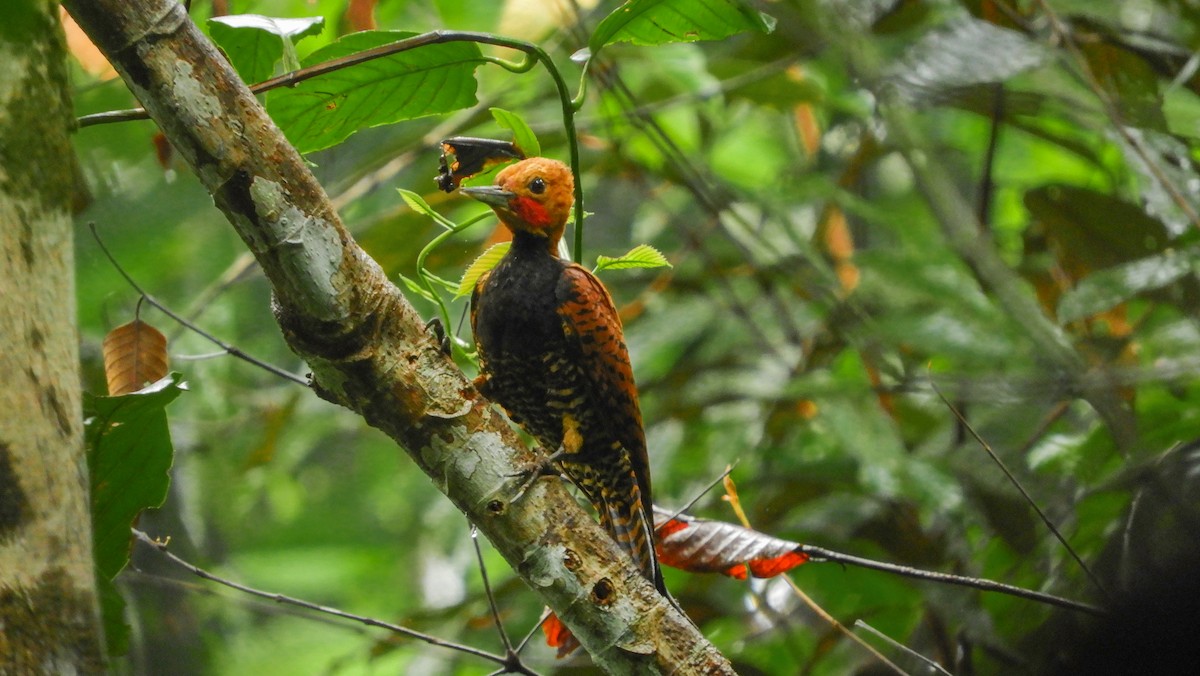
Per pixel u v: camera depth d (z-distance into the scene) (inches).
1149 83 417.1
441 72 276.7
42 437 159.9
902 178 639.8
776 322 570.9
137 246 549.3
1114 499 358.3
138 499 251.4
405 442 235.5
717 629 448.5
